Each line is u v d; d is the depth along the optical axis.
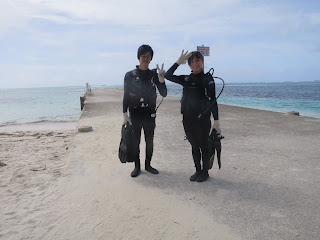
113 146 5.64
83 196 3.17
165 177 3.70
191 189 3.26
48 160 5.48
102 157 4.84
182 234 2.29
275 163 4.20
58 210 2.86
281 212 2.62
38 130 10.20
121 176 3.82
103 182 3.62
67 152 6.34
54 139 8.29
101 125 8.32
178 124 8.25
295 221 2.44
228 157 4.58
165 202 2.91
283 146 5.25
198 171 3.58
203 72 3.26
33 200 3.18
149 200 2.97
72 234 2.36
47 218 2.69
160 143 5.73
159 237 2.25
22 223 2.62
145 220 2.54
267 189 3.19
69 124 12.49
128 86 3.51
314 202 2.82
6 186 3.79
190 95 3.26
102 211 2.75
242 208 2.72
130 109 3.63
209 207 2.77
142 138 6.31
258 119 9.02
